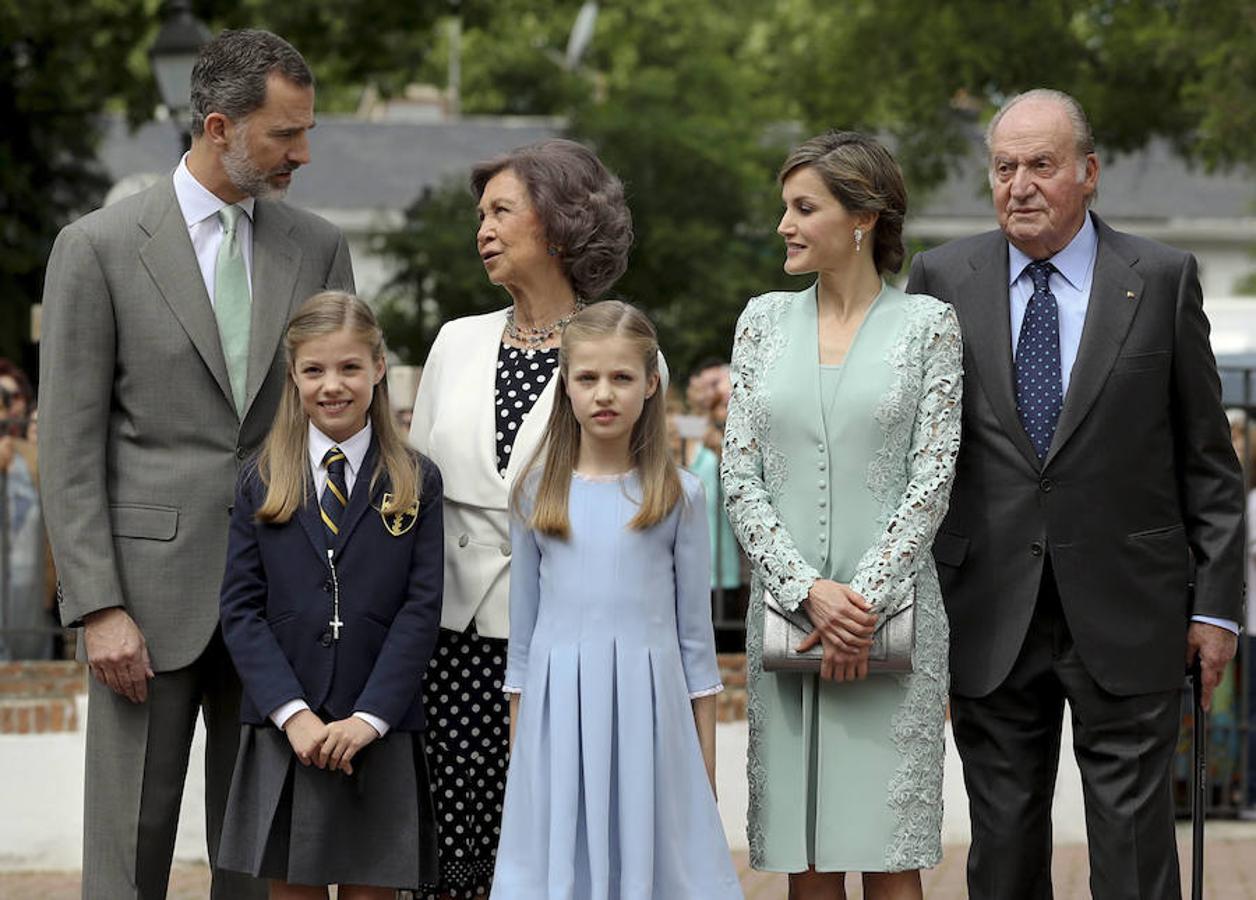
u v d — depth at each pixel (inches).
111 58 2101.4
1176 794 981.8
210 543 530.0
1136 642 529.3
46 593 935.0
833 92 2042.3
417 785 515.2
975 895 545.6
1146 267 535.5
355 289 570.6
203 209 538.6
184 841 885.8
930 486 508.4
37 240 2304.4
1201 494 540.4
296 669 509.4
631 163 2593.5
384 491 515.5
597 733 497.7
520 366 554.9
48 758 886.4
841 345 522.9
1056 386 533.0
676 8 4672.7
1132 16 1856.5
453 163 3838.6
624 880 494.0
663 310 2556.6
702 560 514.3
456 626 544.4
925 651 513.0
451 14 2337.6
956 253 552.1
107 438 533.3
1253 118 1663.4
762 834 517.3
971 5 1913.1
